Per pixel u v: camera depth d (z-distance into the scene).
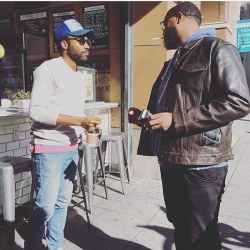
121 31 4.32
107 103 4.42
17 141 3.20
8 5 5.35
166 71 1.82
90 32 2.19
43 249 2.67
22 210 3.22
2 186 2.41
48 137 2.15
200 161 1.56
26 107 3.53
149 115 1.61
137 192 4.06
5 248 2.70
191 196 1.63
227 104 1.42
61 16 4.95
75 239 2.89
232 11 8.80
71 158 2.36
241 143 7.34
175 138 1.61
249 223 3.21
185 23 1.69
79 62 2.26
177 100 1.60
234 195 4.00
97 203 3.71
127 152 4.52
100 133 2.19
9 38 5.10
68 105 2.16
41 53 5.16
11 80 5.04
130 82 4.42
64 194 2.41
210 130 1.52
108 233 3.01
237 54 1.54
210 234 1.63
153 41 4.21
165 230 3.07
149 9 4.18
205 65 1.52
